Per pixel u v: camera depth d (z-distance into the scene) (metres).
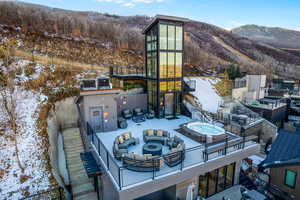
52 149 10.43
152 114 14.38
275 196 9.55
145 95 15.64
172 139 9.10
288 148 9.80
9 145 9.49
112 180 6.04
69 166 10.81
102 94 10.55
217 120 16.61
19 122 10.89
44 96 14.00
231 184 9.38
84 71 19.53
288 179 9.08
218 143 9.14
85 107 10.28
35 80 15.06
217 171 8.58
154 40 13.55
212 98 22.09
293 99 26.27
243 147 8.64
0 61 15.09
